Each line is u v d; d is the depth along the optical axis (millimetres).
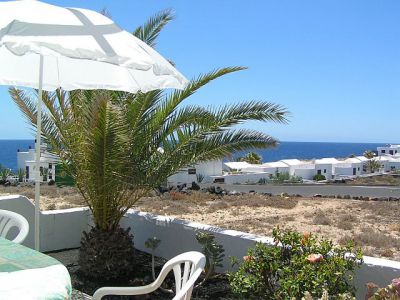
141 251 6410
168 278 5242
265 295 3893
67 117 5492
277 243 4094
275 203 17812
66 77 5035
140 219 6422
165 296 4742
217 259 4844
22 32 3031
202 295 4652
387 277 3785
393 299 2750
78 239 6762
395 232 11383
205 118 5516
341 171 60969
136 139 5480
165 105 5652
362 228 11734
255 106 5383
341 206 17750
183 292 2248
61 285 2002
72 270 5688
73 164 5527
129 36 3705
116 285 5176
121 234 5484
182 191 21906
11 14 3271
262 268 3904
